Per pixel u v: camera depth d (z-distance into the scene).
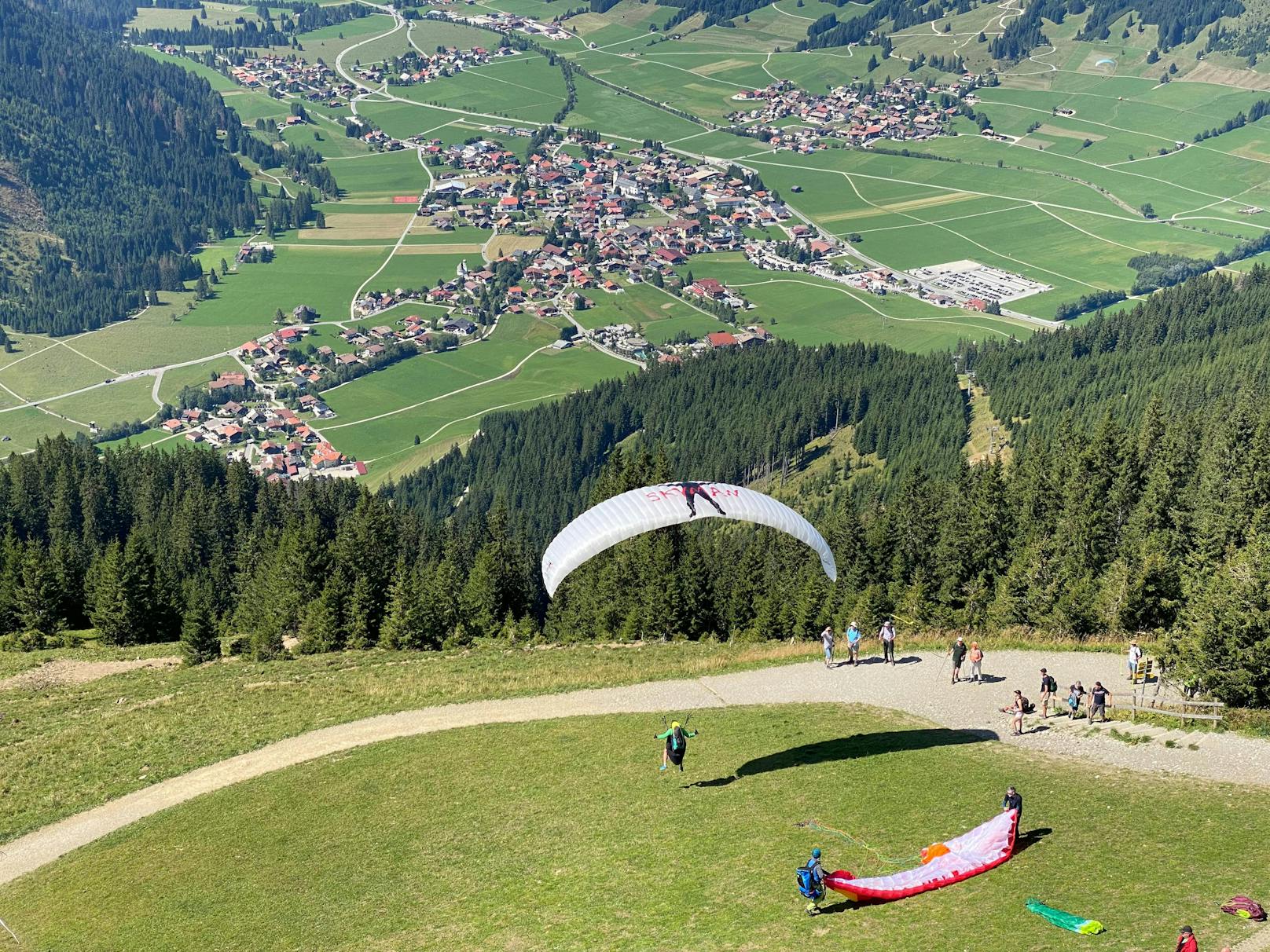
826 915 32.88
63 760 58.41
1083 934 29.88
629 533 40.72
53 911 42.69
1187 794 38.81
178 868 44.41
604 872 38.03
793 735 48.62
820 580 87.00
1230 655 47.41
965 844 35.16
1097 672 55.59
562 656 71.81
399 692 62.69
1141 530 85.44
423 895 38.84
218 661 81.81
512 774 48.19
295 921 38.69
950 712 50.75
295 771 52.31
